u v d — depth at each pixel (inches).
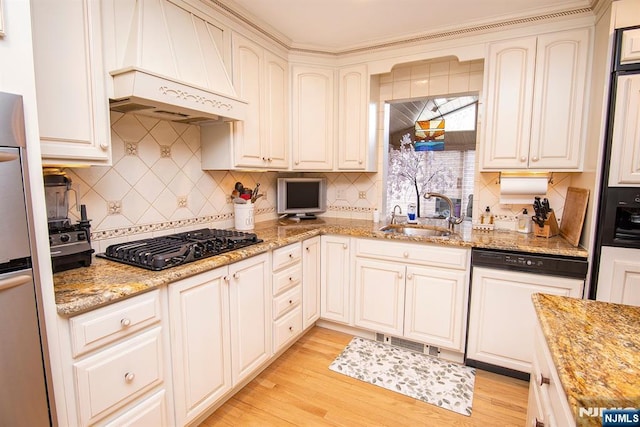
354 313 103.2
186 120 82.5
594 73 77.4
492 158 91.1
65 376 43.2
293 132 108.6
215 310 66.2
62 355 42.8
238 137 86.0
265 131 96.6
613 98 67.2
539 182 91.0
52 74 47.9
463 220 113.0
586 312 40.9
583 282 73.0
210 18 76.6
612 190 68.1
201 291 62.7
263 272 80.6
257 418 70.2
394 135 124.3
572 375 27.4
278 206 117.7
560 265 74.3
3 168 35.2
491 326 83.4
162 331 56.3
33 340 38.9
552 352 31.6
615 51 66.6
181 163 84.4
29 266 38.3
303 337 106.1
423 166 121.0
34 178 39.0
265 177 118.6
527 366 80.0
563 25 81.4
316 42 103.7
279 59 101.5
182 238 77.1
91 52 52.7
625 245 67.7
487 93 90.7
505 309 81.4
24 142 37.1
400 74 114.7
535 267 76.9
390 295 96.6
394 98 116.3
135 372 51.5
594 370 28.2
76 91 51.0
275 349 86.7
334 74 111.2
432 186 120.1
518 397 76.5
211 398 66.4
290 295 92.2
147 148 75.8
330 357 93.8
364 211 125.1
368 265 99.1
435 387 80.3
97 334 46.1
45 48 46.9
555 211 95.0
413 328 94.1
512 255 79.1
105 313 47.0
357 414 71.4
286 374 85.7
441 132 117.8
